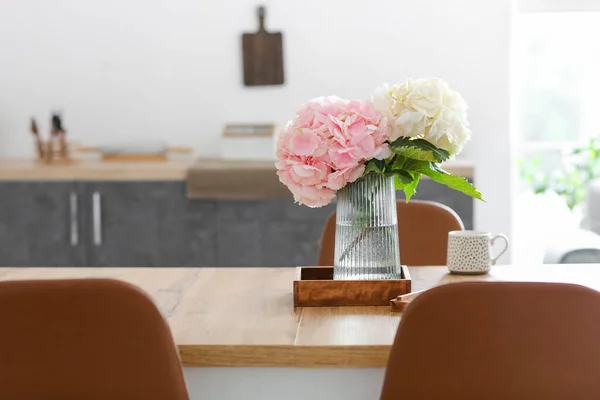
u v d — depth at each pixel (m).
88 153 4.43
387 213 1.82
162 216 3.94
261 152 4.13
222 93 4.42
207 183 3.87
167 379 1.38
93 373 1.38
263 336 1.53
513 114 4.50
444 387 1.36
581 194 4.66
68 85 4.46
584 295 1.29
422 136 1.80
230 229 3.93
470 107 4.38
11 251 3.99
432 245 2.51
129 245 3.96
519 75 4.56
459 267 2.10
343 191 1.82
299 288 1.77
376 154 1.73
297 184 1.78
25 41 4.46
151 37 4.42
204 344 1.48
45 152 4.36
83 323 1.35
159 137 4.46
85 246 3.97
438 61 4.36
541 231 4.72
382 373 1.56
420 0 4.34
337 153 1.73
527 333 1.32
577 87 4.64
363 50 4.37
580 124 4.66
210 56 4.41
